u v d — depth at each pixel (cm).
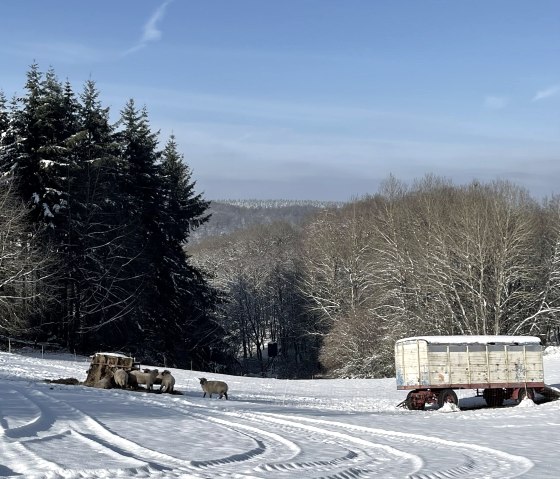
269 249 11569
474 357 3384
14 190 5206
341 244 8019
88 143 6006
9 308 4934
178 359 6694
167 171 7400
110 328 5909
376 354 6581
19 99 5534
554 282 6391
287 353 10738
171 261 6656
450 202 7162
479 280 5912
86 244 5697
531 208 7188
